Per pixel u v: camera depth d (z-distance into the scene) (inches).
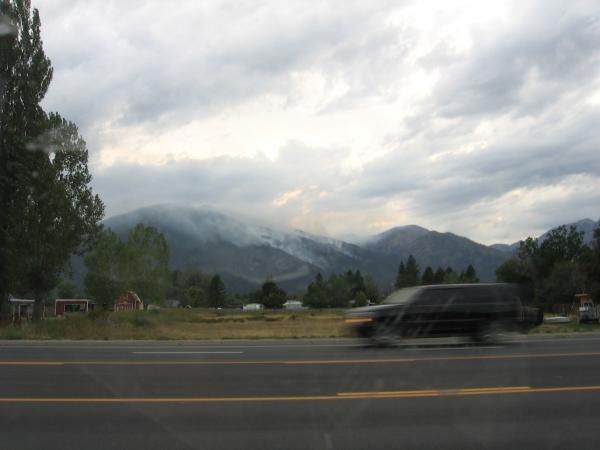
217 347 646.5
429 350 571.5
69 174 1316.4
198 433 251.4
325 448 229.9
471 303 635.5
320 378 389.1
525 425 263.0
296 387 355.6
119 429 258.4
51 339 759.7
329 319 1595.7
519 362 463.5
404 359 488.7
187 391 344.2
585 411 289.1
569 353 530.9
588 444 234.4
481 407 298.0
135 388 354.9
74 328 837.8
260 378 390.3
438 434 248.7
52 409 297.6
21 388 356.8
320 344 674.8
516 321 643.5
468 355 517.0
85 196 1323.8
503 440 239.8
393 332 620.4
